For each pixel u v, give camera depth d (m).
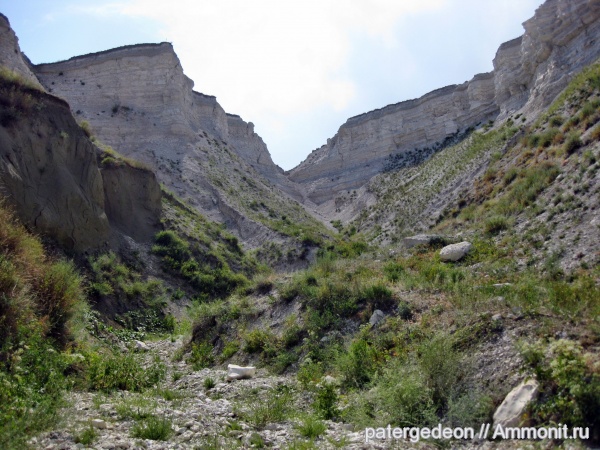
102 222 23.84
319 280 16.20
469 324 9.85
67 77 54.09
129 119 52.44
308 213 60.09
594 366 7.10
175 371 14.23
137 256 26.00
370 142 74.00
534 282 12.36
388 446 7.37
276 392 10.59
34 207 19.56
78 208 22.02
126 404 8.77
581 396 6.71
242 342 15.41
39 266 12.64
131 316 21.44
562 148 23.45
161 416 8.19
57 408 7.82
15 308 10.09
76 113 50.66
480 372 8.46
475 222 24.55
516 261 16.66
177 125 53.91
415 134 69.19
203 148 55.00
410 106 71.69
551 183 21.39
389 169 66.19
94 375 10.95
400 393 8.31
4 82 21.72
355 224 53.69
